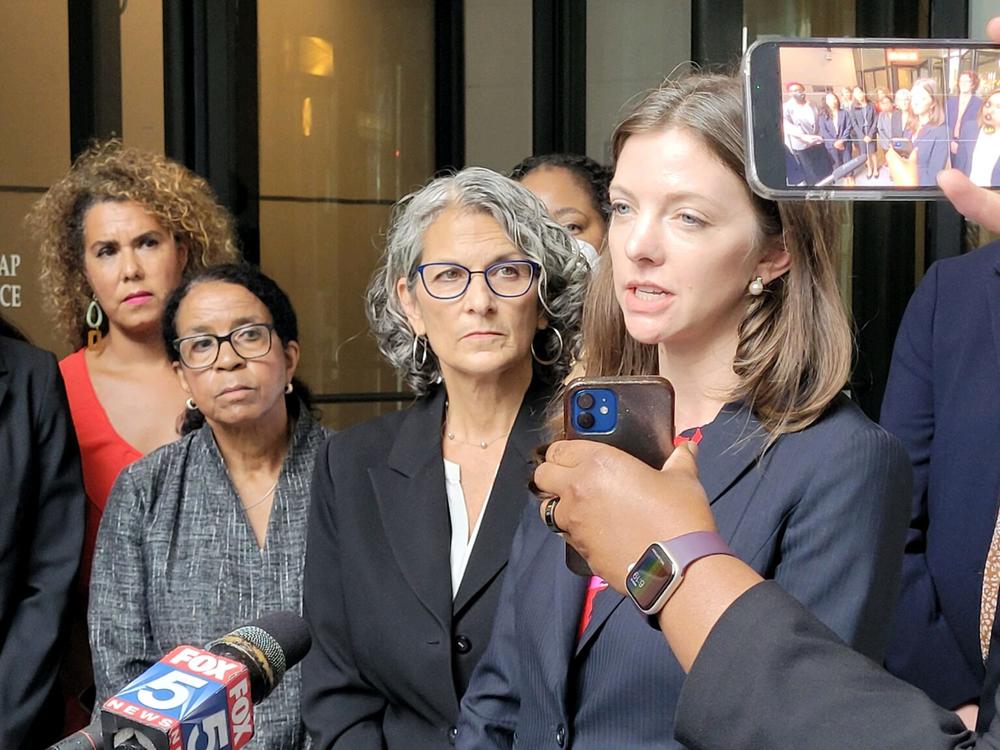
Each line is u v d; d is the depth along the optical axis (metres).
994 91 0.91
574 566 1.05
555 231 2.07
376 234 4.50
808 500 1.25
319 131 4.36
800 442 1.29
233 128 4.10
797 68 0.92
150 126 4.03
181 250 3.08
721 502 1.30
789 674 0.80
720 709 0.81
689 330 1.31
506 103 4.64
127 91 3.99
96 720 1.14
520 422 2.03
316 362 4.39
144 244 3.01
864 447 1.27
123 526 2.44
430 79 4.59
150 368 3.04
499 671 1.54
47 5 3.92
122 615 2.39
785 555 1.26
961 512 2.02
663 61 4.27
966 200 0.73
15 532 2.54
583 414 1.05
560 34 4.58
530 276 2.00
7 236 3.90
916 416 2.16
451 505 2.01
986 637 1.94
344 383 4.44
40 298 3.90
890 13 3.66
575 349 2.05
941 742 0.76
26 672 2.49
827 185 0.91
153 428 3.00
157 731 1.04
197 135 4.05
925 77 0.91
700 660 0.82
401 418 2.15
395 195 4.53
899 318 3.76
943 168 0.91
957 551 2.02
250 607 2.36
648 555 0.85
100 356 3.07
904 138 0.91
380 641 1.93
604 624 1.32
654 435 1.04
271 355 2.49
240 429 2.48
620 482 0.88
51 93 3.93
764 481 1.29
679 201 1.26
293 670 2.27
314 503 2.12
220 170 4.07
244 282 2.54
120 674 2.36
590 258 2.35
